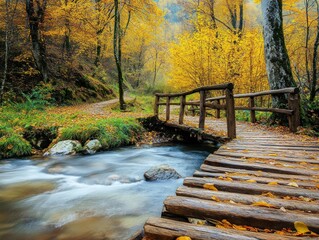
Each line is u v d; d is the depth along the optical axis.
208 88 7.31
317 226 2.06
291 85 9.39
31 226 3.79
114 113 13.29
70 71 19.86
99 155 7.95
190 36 15.40
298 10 15.32
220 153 4.93
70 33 18.53
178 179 5.72
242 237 1.90
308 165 4.05
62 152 7.79
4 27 16.05
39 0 15.52
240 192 2.93
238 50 14.45
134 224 3.79
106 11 22.20
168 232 2.02
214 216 2.31
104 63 33.31
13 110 11.56
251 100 10.96
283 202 2.51
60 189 5.30
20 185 5.54
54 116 10.80
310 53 14.92
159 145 9.68
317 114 9.64
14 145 7.61
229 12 23.98
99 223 3.84
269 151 5.16
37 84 15.65
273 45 9.50
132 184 5.52
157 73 39.41
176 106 25.98
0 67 15.23
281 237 1.90
